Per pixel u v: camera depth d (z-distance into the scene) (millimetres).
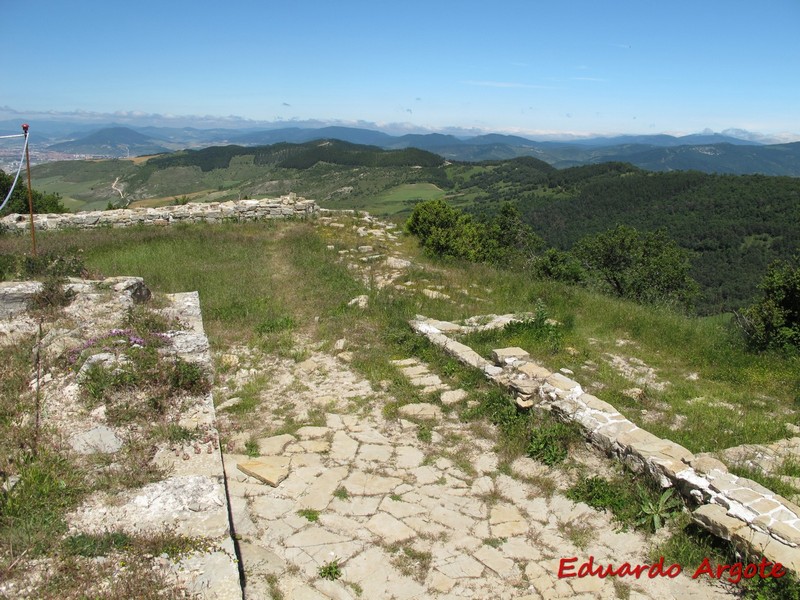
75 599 2859
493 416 6105
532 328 8812
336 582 3699
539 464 5273
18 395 5129
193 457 4445
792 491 4586
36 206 25062
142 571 3078
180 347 6445
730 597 3605
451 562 3939
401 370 7473
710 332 9336
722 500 4129
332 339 8609
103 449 4367
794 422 6242
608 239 24703
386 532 4227
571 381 6254
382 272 13367
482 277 13078
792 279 8781
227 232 16844
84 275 9172
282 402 6578
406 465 5211
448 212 17750
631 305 11133
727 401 6832
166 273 11914
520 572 3865
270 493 4680
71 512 3600
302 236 16422
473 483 4953
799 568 3453
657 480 4660
